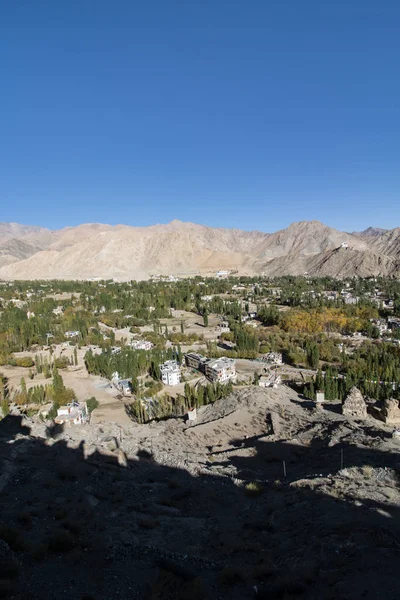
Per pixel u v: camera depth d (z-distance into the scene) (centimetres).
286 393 8000
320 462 4497
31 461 3972
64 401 8906
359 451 4562
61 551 2464
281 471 4534
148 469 4391
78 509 3016
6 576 2164
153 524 2950
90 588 2173
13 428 5528
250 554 2569
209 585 2233
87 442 4953
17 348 14600
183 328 17700
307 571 2223
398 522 2717
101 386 10744
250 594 2153
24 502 3088
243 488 3872
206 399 8675
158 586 2192
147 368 12088
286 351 13888
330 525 2720
